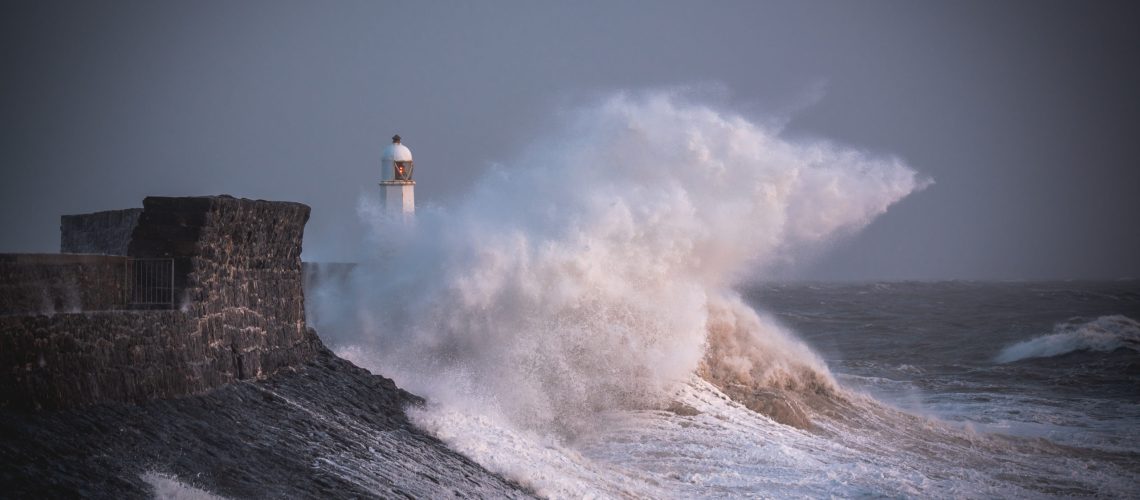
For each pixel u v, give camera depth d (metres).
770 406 59.66
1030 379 96.38
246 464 28.98
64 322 26.20
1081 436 64.56
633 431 51.81
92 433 25.78
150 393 29.41
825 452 52.91
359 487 30.86
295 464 30.78
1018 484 50.75
